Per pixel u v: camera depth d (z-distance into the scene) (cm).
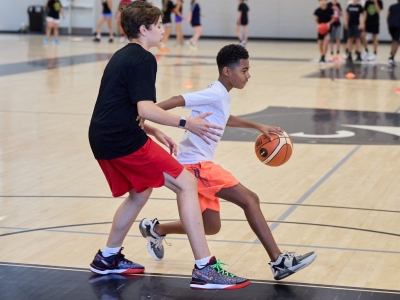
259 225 437
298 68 2000
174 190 423
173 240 534
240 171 791
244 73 447
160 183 416
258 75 1808
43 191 689
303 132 1040
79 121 1109
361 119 1157
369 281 443
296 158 865
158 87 1508
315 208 634
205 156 452
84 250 506
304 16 3061
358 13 2191
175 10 2894
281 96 1428
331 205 646
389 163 839
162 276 452
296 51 2605
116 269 454
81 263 476
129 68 403
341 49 2700
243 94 1455
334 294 418
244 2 2998
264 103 1327
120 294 416
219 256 496
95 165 813
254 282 441
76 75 1727
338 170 799
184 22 3241
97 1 3284
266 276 453
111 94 407
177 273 458
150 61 407
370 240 537
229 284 414
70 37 3164
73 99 1339
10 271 457
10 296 411
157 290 424
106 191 693
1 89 1460
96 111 416
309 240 536
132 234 550
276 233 555
